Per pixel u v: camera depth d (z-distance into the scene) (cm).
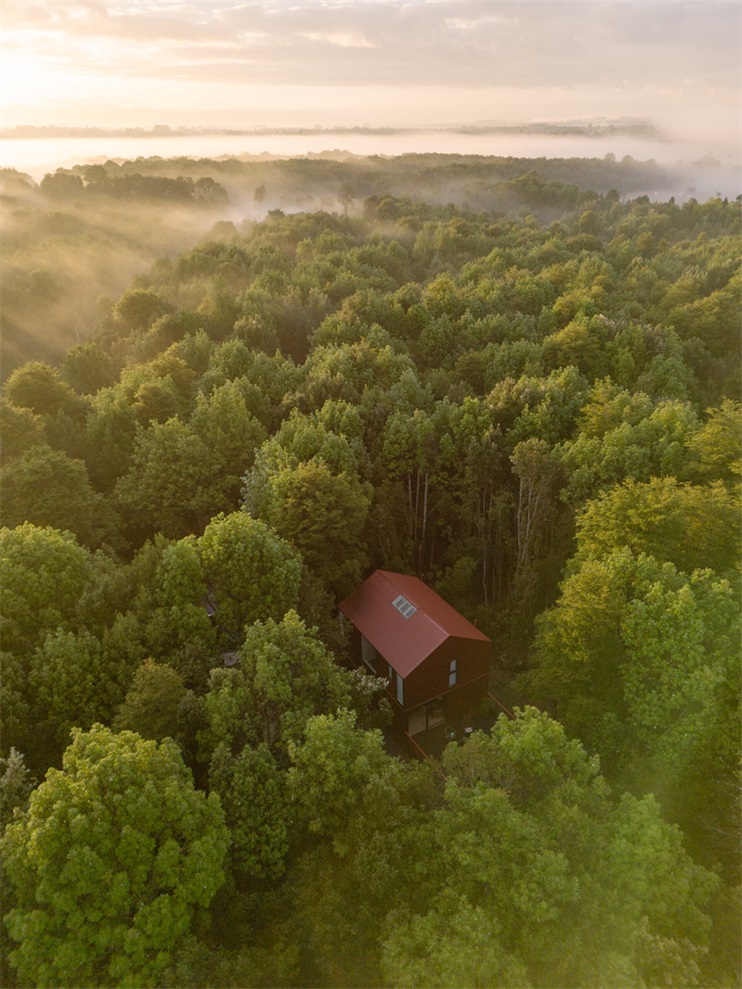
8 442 5656
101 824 2262
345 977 2419
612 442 5316
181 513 5884
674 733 3167
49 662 3369
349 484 5347
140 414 6706
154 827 2392
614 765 3541
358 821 2612
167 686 3141
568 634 3691
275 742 3164
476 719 4675
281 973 2362
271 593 4134
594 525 4469
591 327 8525
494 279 11988
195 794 2511
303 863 2667
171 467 5675
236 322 9619
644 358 8219
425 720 4572
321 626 4341
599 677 3797
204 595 4125
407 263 15650
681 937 2494
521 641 5416
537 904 2239
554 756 2947
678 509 4234
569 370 7025
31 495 5106
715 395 8625
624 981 2120
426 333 9325
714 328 9819
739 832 2991
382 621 4656
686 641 3266
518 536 5631
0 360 11144
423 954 2253
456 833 2505
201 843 2370
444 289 10912
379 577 5066
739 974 2525
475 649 4516
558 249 15075
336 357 7556
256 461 5653
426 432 5900
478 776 2814
